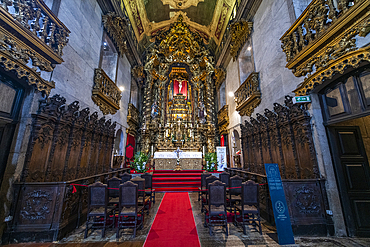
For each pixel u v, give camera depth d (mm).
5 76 3492
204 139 13906
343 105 3695
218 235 3639
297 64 4512
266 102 6578
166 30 14672
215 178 4816
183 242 3340
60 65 4816
